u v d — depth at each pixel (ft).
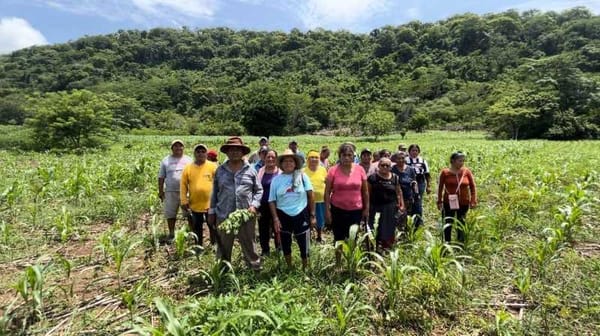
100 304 14.88
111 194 32.53
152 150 101.96
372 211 19.72
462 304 14.58
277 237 20.51
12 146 111.55
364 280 16.43
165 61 428.97
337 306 12.46
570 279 16.12
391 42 416.26
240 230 16.88
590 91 173.47
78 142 104.53
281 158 17.17
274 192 17.21
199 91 299.38
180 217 28.76
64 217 22.66
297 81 358.84
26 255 20.12
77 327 13.29
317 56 425.69
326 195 18.21
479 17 407.03
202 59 426.51
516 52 328.70
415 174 23.41
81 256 20.03
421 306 14.02
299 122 230.27
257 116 216.33
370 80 348.18
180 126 233.35
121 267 18.47
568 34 330.95
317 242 22.80
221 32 495.82
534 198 27.43
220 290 15.65
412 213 23.49
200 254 19.22
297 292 14.28
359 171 18.19
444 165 49.16
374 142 142.82
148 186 37.37
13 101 221.46
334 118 236.84
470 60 332.60
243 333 10.64
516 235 22.45
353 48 448.65
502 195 30.55
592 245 20.47
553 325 13.08
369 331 13.08
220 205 17.17
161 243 22.13
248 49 465.88
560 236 17.97
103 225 26.13
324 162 30.35
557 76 177.78
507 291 15.67
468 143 117.29
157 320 13.74
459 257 17.03
